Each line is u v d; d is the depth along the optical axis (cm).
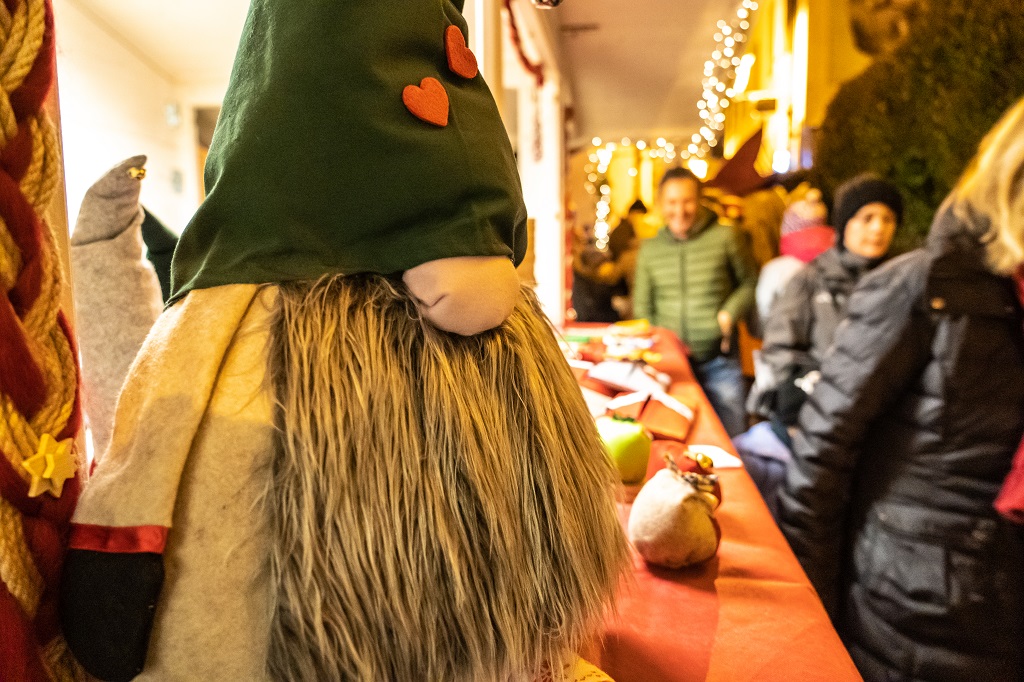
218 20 97
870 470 100
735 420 212
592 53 295
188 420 32
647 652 52
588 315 301
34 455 30
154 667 32
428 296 36
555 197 238
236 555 32
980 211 83
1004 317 85
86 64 85
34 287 30
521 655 37
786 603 60
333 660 32
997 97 176
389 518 33
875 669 98
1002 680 90
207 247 36
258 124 35
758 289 213
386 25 36
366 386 33
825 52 282
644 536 64
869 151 232
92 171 87
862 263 141
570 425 41
